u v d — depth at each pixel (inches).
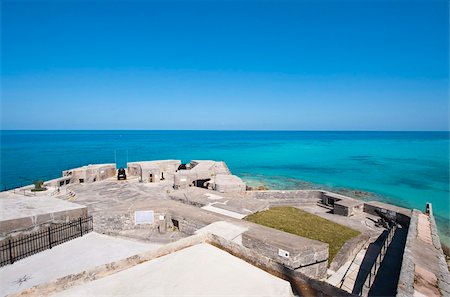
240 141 6628.9
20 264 385.4
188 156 3486.7
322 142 6156.5
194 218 638.5
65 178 1270.9
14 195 728.3
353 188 1795.0
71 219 575.8
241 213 715.4
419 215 814.5
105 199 1047.0
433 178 2105.1
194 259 260.1
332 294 216.7
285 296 204.7
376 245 658.2
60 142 6048.2
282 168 2600.9
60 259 399.2
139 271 241.4
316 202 1088.8
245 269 243.4
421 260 482.0
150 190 1200.2
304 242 496.1
